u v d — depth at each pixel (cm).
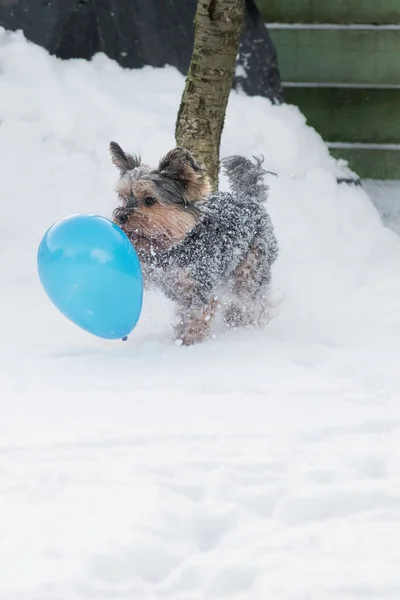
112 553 489
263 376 849
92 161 1347
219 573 473
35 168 1323
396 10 1641
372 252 1384
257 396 784
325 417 721
